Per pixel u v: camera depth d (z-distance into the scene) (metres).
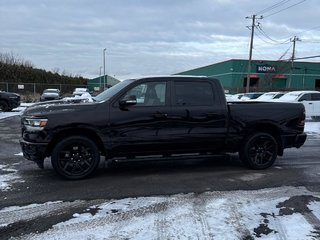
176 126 7.22
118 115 6.95
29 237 4.38
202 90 7.45
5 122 17.89
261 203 5.57
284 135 7.94
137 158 7.24
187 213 5.14
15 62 59.66
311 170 7.85
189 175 7.31
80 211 5.24
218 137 7.49
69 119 6.74
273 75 67.12
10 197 5.87
